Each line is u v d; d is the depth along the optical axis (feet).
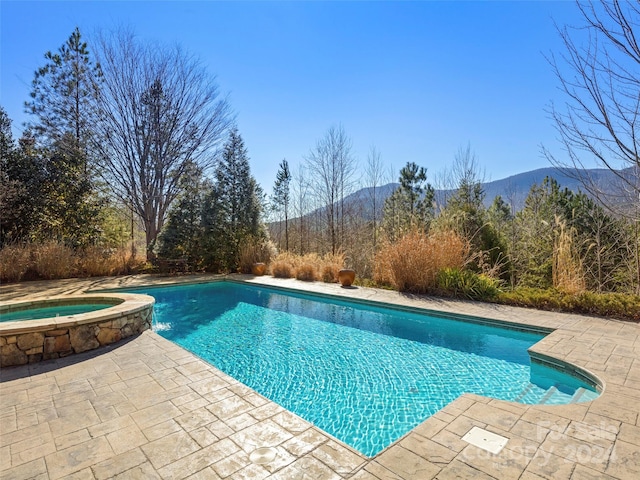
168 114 44.96
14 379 11.23
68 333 13.60
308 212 73.26
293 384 13.26
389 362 15.29
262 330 20.29
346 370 14.49
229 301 28.25
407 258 27.66
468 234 31.37
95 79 42.57
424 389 12.69
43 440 7.73
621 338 15.53
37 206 40.04
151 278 36.22
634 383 10.80
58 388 10.53
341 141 60.29
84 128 42.78
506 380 13.26
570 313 20.35
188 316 23.58
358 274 43.19
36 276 34.24
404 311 23.17
